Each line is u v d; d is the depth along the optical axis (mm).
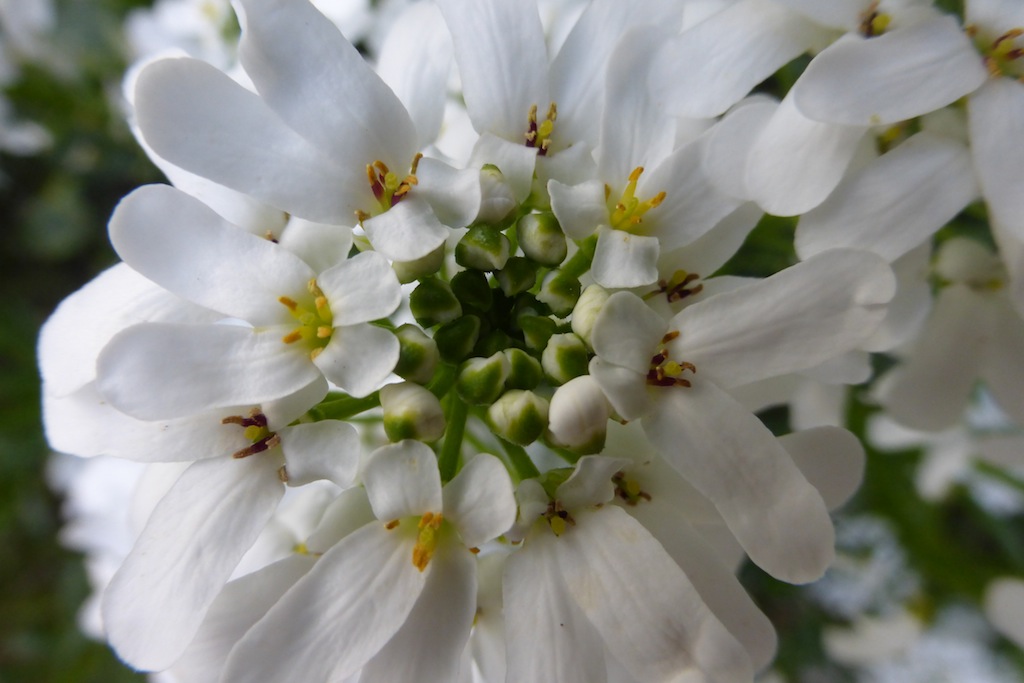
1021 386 74
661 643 56
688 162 63
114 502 105
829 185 62
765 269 91
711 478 58
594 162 65
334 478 58
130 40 135
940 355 75
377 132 61
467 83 65
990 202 61
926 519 113
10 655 168
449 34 68
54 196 162
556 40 80
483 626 65
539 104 65
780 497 58
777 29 65
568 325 64
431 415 59
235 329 58
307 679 56
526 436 60
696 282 66
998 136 61
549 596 58
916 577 125
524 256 65
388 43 70
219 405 57
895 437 103
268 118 60
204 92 59
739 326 59
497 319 65
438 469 59
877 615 129
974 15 63
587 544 58
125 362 57
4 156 166
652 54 64
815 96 60
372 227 59
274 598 61
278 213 66
